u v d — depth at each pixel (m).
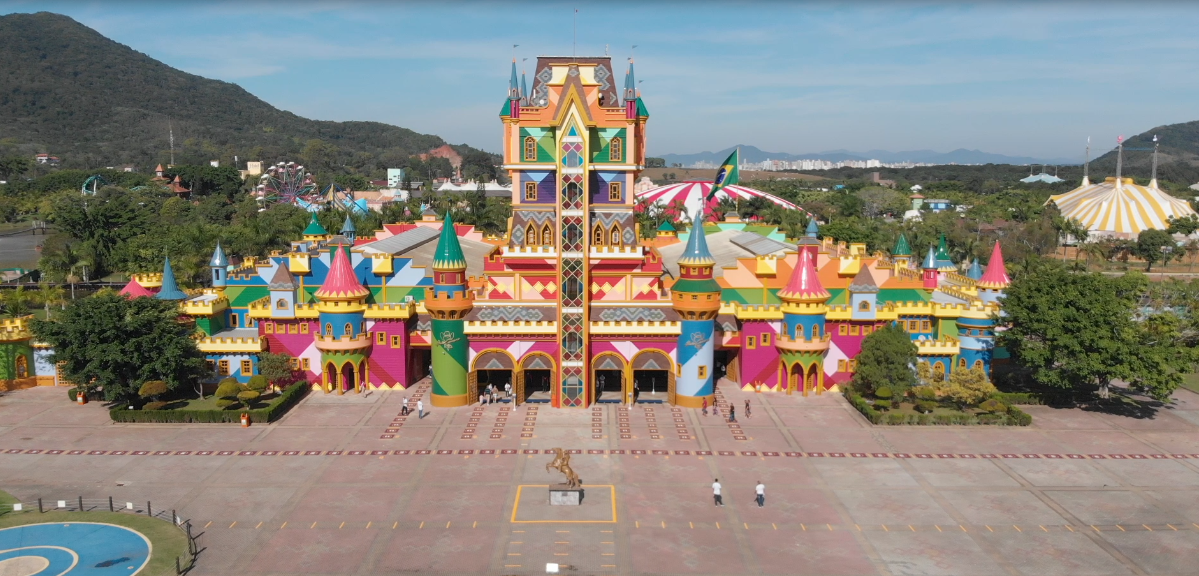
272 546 54.88
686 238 130.00
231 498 62.72
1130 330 81.50
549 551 54.38
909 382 83.50
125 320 82.81
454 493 63.94
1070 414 84.38
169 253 161.12
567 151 83.62
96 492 63.75
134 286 97.38
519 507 61.38
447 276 84.88
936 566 52.66
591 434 78.31
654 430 79.56
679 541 55.94
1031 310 85.81
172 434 77.38
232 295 97.38
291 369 89.44
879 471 68.81
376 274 96.69
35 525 57.69
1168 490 64.94
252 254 167.25
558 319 85.31
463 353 86.38
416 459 71.31
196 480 66.25
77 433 77.56
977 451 73.62
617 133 87.81
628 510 60.94
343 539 55.97
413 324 93.50
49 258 159.00
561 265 84.75
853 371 92.12
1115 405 87.25
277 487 64.88
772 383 92.44
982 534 57.22
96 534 56.38
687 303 84.62
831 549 54.84
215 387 91.06
